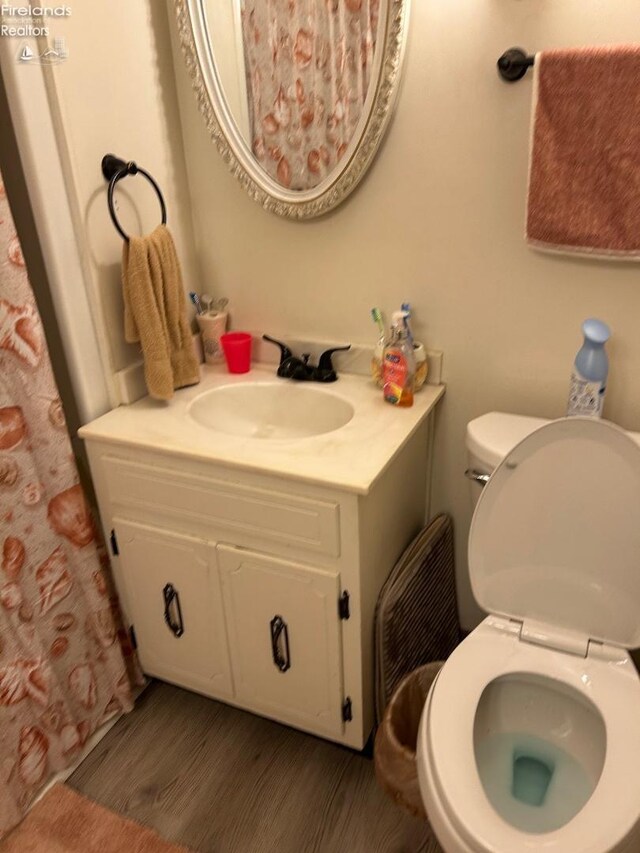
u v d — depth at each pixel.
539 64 1.27
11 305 1.29
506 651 1.33
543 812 1.27
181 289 1.59
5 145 1.38
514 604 1.39
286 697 1.61
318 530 1.35
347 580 1.39
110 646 1.67
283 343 1.78
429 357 1.64
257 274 1.75
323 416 1.65
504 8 1.31
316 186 1.56
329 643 1.47
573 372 1.45
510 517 1.33
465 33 1.35
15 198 1.43
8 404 1.34
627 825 1.03
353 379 1.71
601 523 1.26
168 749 1.69
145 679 1.87
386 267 1.61
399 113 1.46
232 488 1.41
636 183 1.29
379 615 1.50
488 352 1.59
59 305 1.44
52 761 1.59
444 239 1.53
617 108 1.25
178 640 1.69
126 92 1.49
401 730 1.53
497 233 1.48
